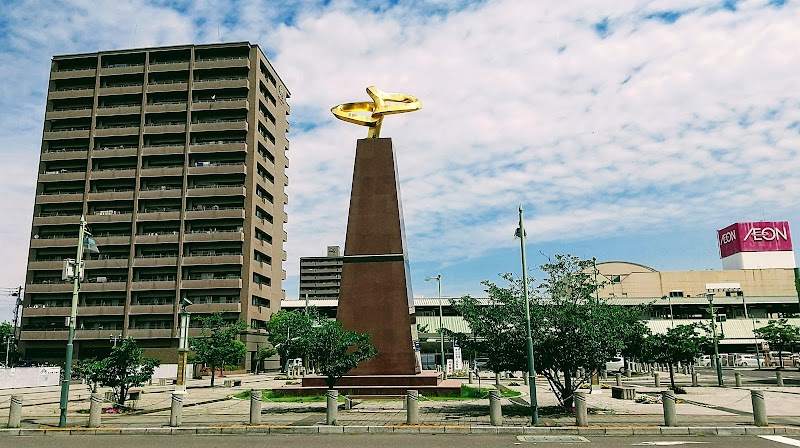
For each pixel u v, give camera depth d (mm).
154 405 24750
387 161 29500
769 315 93250
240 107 71812
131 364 22266
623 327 20109
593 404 23047
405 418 18469
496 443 14312
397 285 27781
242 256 68250
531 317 19781
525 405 22312
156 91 72875
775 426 16125
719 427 15922
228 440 15250
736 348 85250
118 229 70625
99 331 67000
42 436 16500
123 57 75375
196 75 74125
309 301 93438
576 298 20531
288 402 24578
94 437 16141
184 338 41000
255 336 69688
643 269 102375
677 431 15781
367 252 28250
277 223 79875
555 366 20062
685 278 99875
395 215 28703
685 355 29453
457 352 52125
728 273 100375
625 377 45375
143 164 71812
